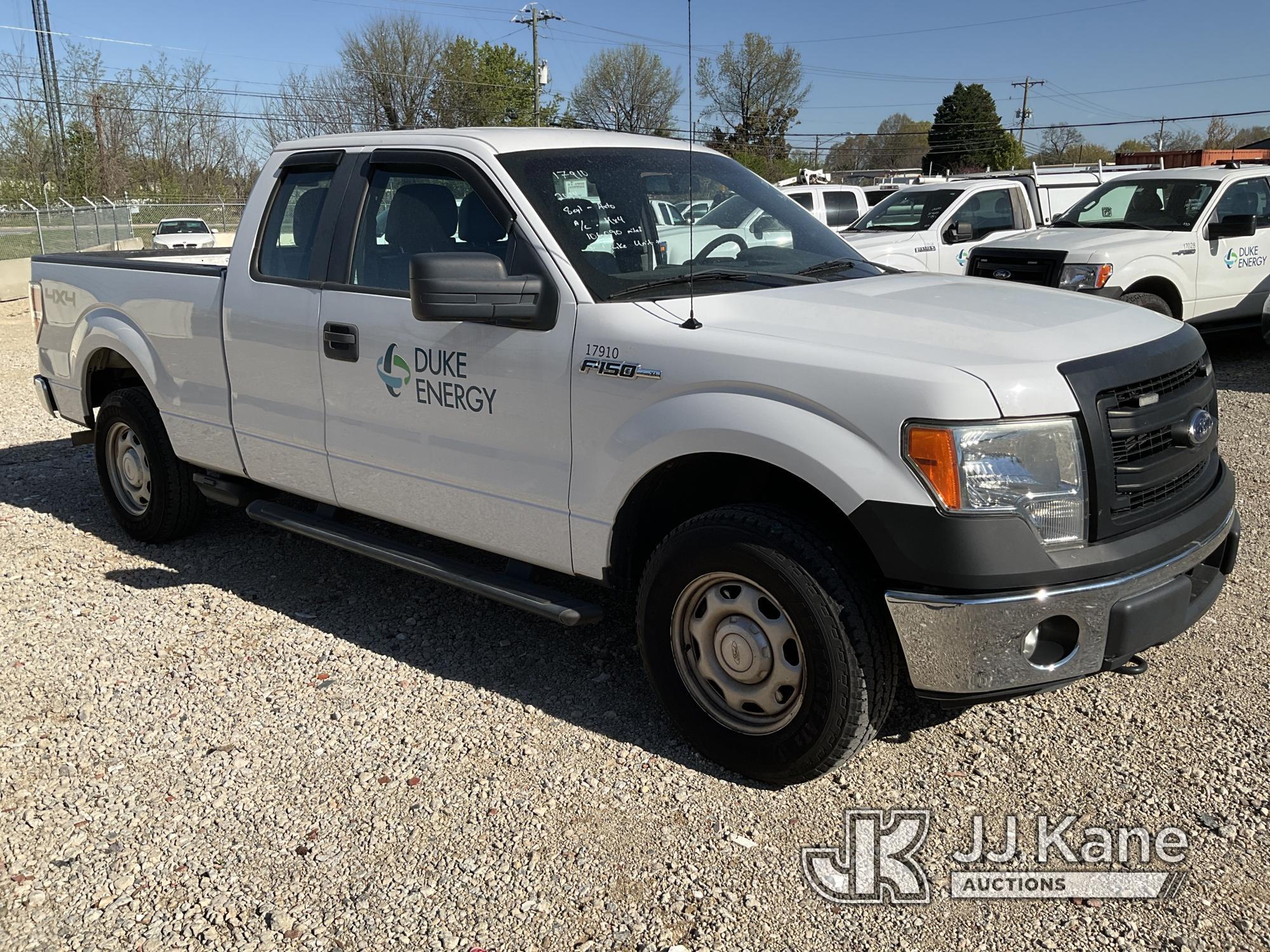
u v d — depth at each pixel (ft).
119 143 174.60
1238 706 11.95
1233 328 33.47
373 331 13.24
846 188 56.24
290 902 9.20
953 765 11.05
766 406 10.02
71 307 18.53
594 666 13.55
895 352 9.82
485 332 12.05
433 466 13.00
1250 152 105.09
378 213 13.64
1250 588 15.25
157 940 8.77
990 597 9.28
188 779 11.09
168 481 17.39
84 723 12.25
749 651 10.55
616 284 11.66
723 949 8.55
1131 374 9.92
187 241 104.88
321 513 15.29
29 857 9.87
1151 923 8.69
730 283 12.23
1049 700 12.28
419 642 14.28
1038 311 11.14
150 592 16.19
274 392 14.80
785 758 10.37
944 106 257.34
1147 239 31.32
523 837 10.03
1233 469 21.40
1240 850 9.52
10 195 136.98
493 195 12.33
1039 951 8.45
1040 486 9.31
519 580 12.62
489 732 11.93
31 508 20.62
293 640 14.38
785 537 9.97
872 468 9.46
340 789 10.87
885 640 10.02
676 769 11.14
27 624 14.98
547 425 11.69
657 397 10.73
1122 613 9.59
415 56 182.91
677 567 10.82
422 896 9.25
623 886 9.32
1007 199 43.65
